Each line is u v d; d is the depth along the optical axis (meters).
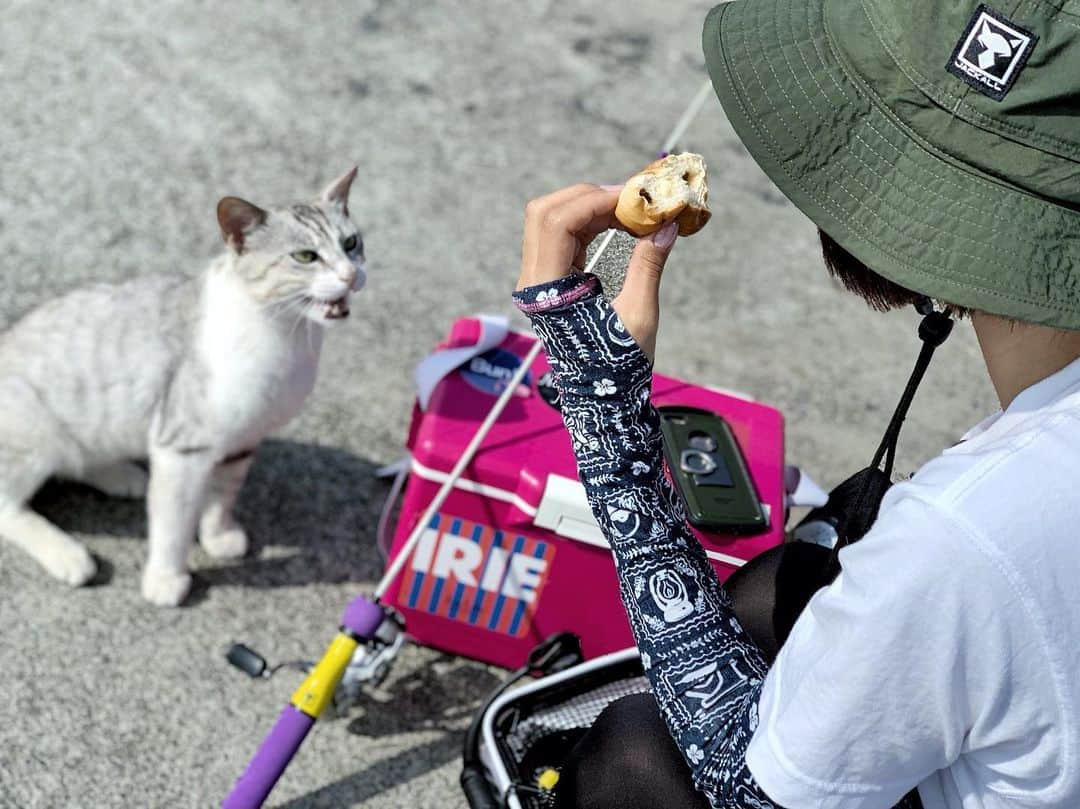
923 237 0.94
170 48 3.90
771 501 2.07
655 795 1.30
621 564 1.18
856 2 1.00
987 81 0.89
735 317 3.34
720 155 3.94
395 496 2.40
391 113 3.83
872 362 3.29
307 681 1.87
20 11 3.92
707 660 1.13
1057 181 0.90
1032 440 0.93
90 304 2.38
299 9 4.19
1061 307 0.90
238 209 2.26
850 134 0.98
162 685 2.19
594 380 1.14
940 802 1.05
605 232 1.42
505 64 4.13
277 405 2.38
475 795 1.63
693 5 4.63
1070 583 0.89
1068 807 0.96
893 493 0.99
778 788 1.00
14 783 1.98
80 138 3.49
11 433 2.32
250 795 1.84
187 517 2.35
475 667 2.31
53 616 2.28
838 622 0.96
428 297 3.21
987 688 0.92
